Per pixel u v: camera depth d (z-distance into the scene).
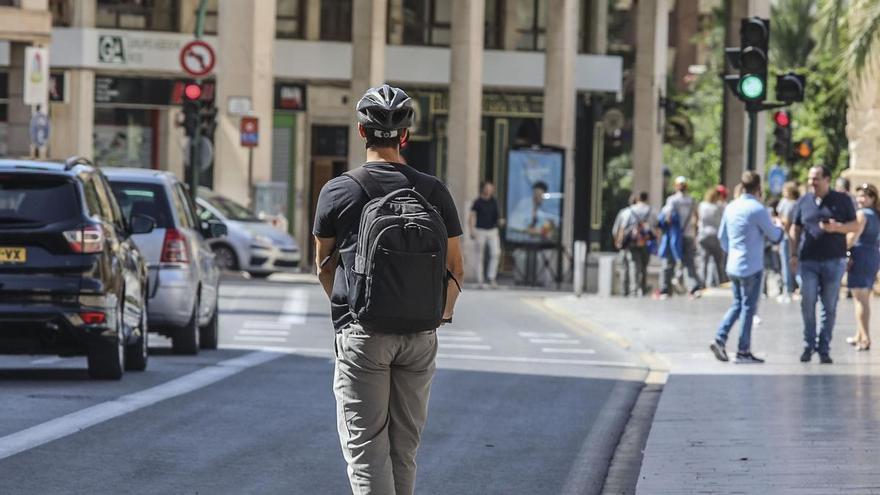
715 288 77.75
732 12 102.06
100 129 96.44
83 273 32.34
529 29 103.88
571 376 39.19
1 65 95.19
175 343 40.75
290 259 80.81
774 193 91.81
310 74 98.50
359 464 15.33
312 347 45.00
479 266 86.44
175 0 96.44
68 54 93.81
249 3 87.56
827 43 59.75
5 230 32.16
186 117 74.06
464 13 93.50
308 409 29.42
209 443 24.70
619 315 60.66
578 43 106.50
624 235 76.56
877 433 27.44
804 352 42.47
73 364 38.09
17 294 32.06
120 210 36.31
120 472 21.73
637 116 102.88
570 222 96.88
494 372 39.44
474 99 93.69
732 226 42.34
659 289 73.75
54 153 94.75
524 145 87.50
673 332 52.84
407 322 15.02
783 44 134.62
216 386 32.88
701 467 23.66
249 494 20.52
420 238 14.95
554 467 24.12
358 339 15.18
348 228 15.27
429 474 23.00
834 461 24.11
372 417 15.30
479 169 102.38
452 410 30.88
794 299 68.19
